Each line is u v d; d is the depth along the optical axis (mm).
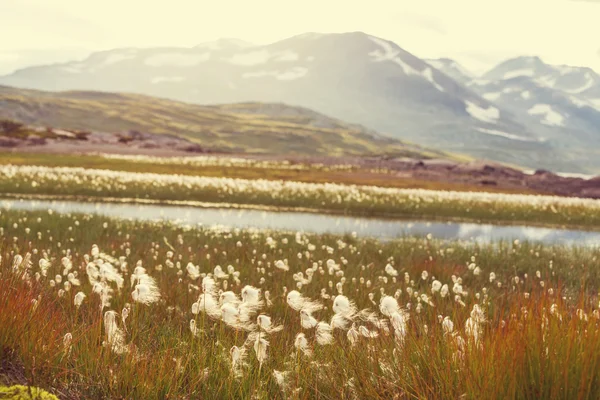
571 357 4613
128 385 5309
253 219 29781
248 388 5410
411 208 35750
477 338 5156
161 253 14891
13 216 20797
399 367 5285
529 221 35594
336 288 10883
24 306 5926
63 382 5246
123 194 35406
